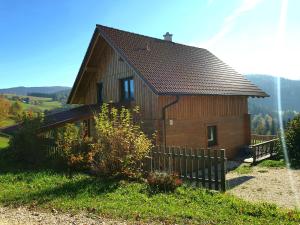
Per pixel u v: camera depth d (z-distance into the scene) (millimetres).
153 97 18344
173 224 7949
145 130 18750
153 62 20250
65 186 11672
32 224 8055
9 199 10375
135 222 8070
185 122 19328
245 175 16781
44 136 17062
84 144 15203
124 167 13039
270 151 21859
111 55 21438
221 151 12195
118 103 20406
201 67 23500
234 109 23281
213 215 8703
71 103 24656
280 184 14461
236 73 26172
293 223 8148
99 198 10234
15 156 16953
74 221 8203
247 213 9031
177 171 13219
